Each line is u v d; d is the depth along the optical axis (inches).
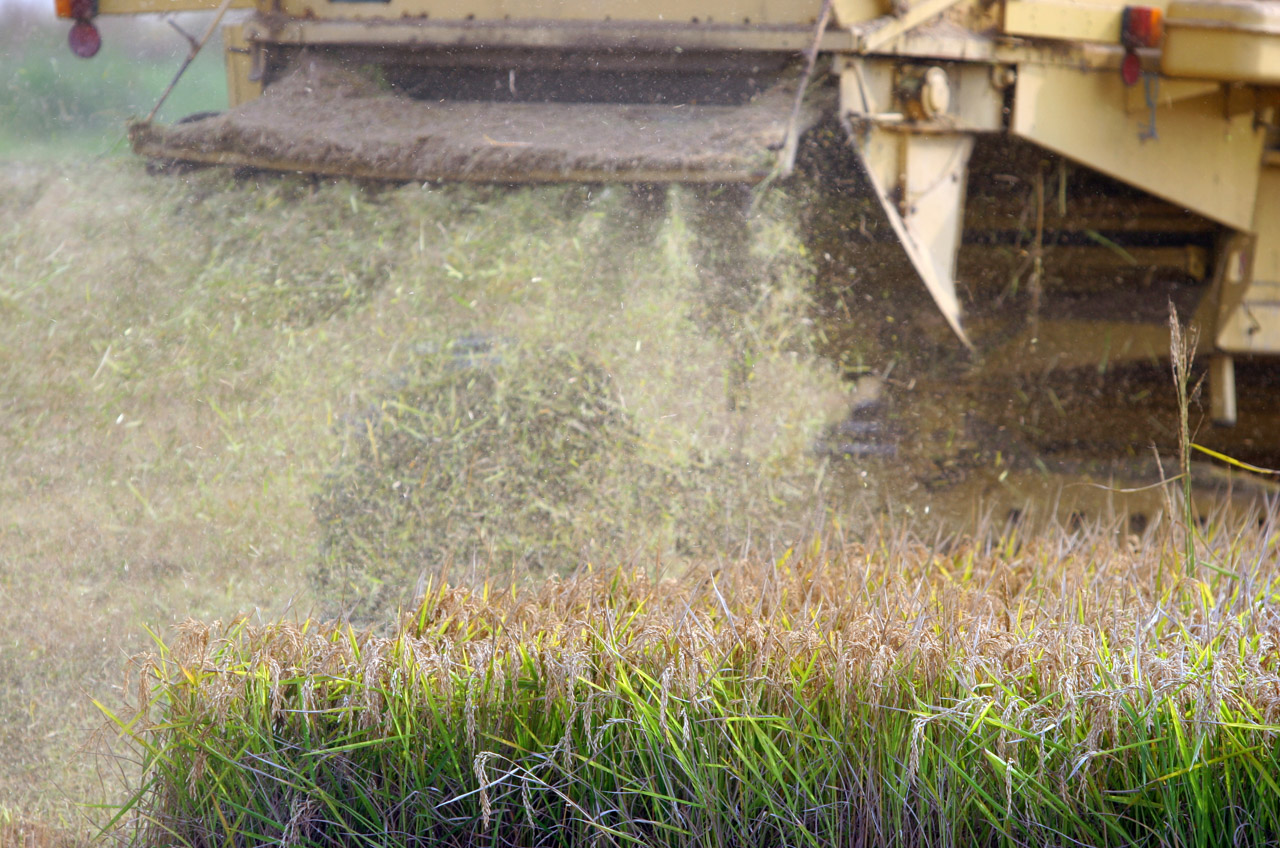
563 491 142.7
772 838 90.1
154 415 150.4
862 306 165.6
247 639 96.4
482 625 98.8
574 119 163.2
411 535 135.6
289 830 88.8
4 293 165.8
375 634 100.7
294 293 166.4
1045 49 162.9
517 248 163.8
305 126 166.2
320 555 132.2
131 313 165.3
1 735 102.1
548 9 163.9
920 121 155.9
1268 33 155.6
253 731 89.4
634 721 87.4
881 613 99.8
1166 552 125.3
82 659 111.8
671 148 149.7
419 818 90.2
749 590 107.4
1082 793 86.1
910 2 152.6
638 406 153.7
